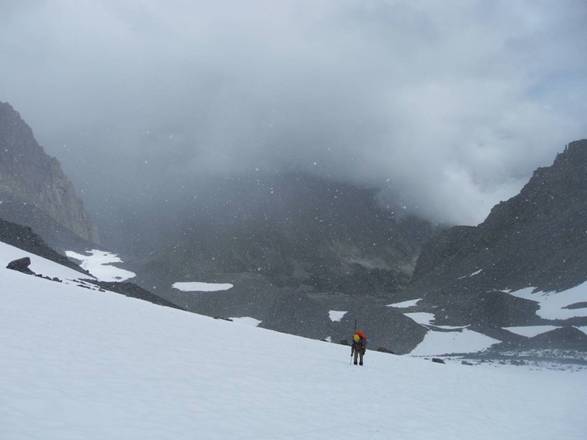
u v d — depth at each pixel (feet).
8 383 46.01
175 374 63.52
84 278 289.33
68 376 52.26
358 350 109.70
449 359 347.56
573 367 282.77
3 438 33.30
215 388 59.77
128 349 74.18
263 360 89.81
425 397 80.74
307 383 74.64
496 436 57.82
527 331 498.28
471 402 83.46
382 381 90.38
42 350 61.93
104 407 44.16
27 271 187.42
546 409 88.12
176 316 138.10
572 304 572.92
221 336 114.01
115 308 121.49
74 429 37.45
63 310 97.96
